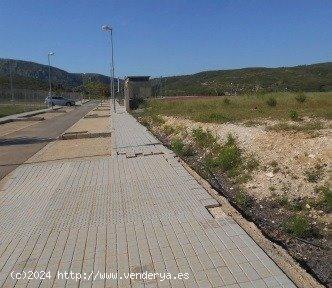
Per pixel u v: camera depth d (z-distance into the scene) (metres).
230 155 10.22
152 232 5.53
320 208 7.02
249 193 8.20
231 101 24.58
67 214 6.64
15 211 7.00
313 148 9.04
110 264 4.66
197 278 4.18
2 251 5.23
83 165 10.65
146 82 37.91
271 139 10.40
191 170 9.32
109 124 23.78
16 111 39.88
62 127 23.78
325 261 5.36
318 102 18.86
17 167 11.14
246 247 4.84
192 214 6.15
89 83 101.94
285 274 4.16
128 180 8.68
